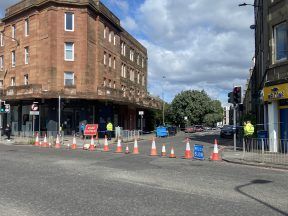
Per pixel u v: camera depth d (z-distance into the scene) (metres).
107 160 16.34
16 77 42.91
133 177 11.25
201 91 88.44
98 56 42.00
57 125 39.19
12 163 14.74
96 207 7.41
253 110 41.62
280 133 20.91
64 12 39.47
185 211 7.09
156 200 8.07
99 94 40.38
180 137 47.12
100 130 41.66
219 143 32.09
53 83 38.81
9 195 8.58
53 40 39.00
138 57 60.47
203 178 11.17
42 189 9.27
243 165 15.70
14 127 42.50
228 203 7.80
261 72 28.64
